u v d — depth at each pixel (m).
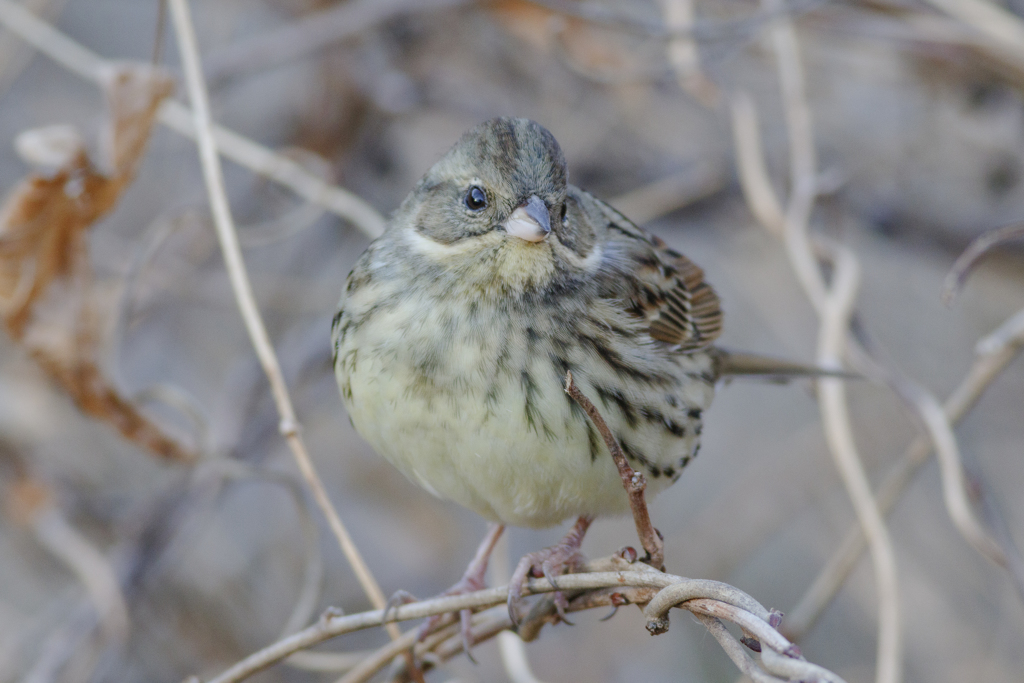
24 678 11.55
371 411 7.22
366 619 6.35
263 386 12.10
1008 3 11.75
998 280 12.73
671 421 7.75
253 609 12.21
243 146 9.84
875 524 8.17
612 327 7.40
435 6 11.76
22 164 13.59
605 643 12.82
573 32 11.53
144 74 8.87
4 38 11.80
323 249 12.97
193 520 11.38
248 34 14.23
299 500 8.54
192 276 12.42
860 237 12.92
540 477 7.11
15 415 11.47
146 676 11.39
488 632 6.96
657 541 5.73
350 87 12.72
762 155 11.79
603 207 8.49
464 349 7.01
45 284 8.71
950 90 12.12
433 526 12.86
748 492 13.16
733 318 13.77
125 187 8.97
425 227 7.36
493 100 12.87
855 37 11.95
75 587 12.09
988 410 12.97
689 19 10.86
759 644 5.09
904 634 12.41
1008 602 12.24
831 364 8.98
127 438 8.91
